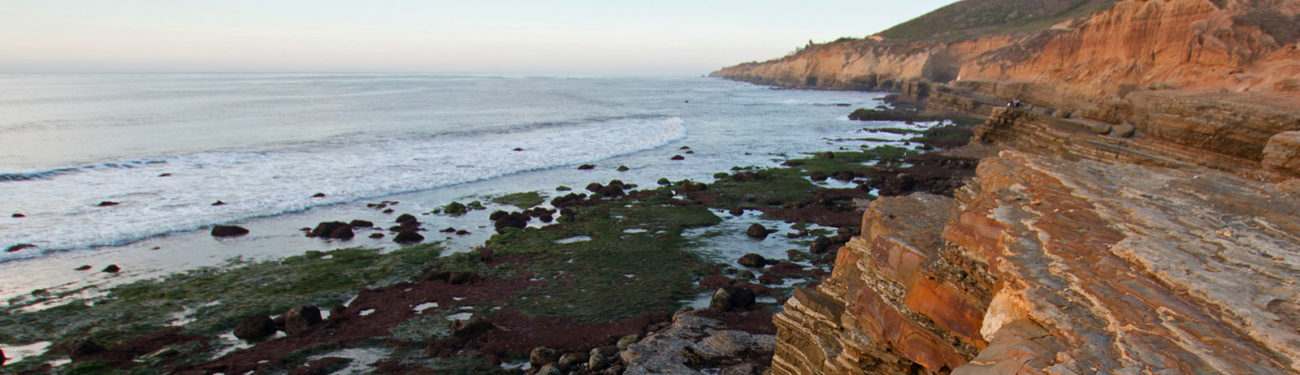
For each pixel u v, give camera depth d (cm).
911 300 1034
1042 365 589
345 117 8725
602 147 6266
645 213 3606
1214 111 3169
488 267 2722
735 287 2281
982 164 1562
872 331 1153
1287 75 3928
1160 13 5728
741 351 1800
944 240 1112
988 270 904
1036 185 1295
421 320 2180
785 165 5241
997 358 637
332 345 2003
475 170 4916
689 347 1838
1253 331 645
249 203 3712
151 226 3212
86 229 3130
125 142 5822
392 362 1889
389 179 4494
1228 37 4988
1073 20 9975
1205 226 1027
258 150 5550
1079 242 924
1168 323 662
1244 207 1169
